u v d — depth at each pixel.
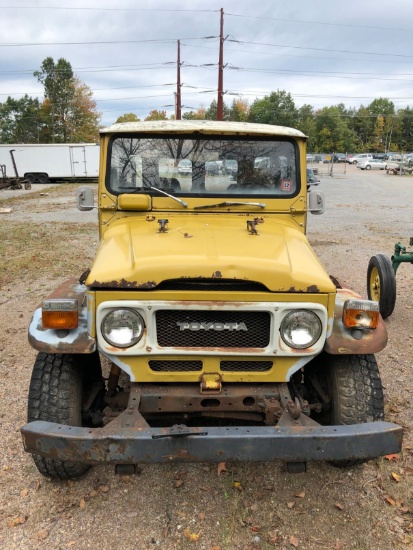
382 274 5.91
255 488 3.17
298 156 3.62
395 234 13.01
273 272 2.65
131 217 3.54
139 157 3.58
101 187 3.58
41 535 2.79
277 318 2.67
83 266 9.05
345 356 3.05
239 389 2.82
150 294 2.61
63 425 2.50
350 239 12.17
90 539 2.78
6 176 32.47
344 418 2.95
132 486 3.19
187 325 2.68
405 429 3.76
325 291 2.68
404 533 2.81
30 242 11.52
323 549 2.71
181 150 3.58
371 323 2.81
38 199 23.12
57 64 74.38
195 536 2.79
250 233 3.22
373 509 2.99
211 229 3.26
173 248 2.88
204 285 2.67
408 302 6.96
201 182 3.60
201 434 2.38
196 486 3.19
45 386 2.91
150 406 2.78
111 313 2.63
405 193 26.17
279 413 2.71
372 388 2.99
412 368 4.82
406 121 111.44
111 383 3.20
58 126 75.81
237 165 3.60
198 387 2.83
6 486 3.17
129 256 2.82
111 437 2.39
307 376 3.39
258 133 3.54
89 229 13.79
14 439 3.64
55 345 2.74
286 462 2.55
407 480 3.23
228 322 2.70
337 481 3.23
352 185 32.06
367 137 113.69
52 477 3.15
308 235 12.70
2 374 4.68
